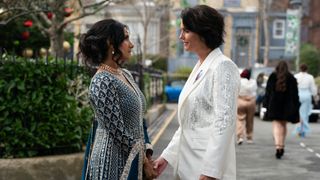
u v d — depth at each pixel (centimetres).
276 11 4641
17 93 672
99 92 354
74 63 752
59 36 1194
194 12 376
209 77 370
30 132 677
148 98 1752
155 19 3791
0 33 1653
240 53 4256
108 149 356
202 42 378
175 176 389
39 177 651
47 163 656
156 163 396
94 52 365
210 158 353
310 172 891
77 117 721
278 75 1064
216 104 359
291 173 880
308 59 4019
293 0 2941
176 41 3488
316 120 2014
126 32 372
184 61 4075
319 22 5181
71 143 713
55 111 696
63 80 705
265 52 4084
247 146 1223
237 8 4228
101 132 361
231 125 355
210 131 368
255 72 2358
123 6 3816
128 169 355
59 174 662
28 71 672
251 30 4247
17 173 643
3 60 669
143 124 388
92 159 361
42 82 686
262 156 1069
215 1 3969
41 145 683
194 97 374
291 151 1157
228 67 365
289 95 1052
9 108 668
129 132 361
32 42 1720
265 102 1080
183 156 381
